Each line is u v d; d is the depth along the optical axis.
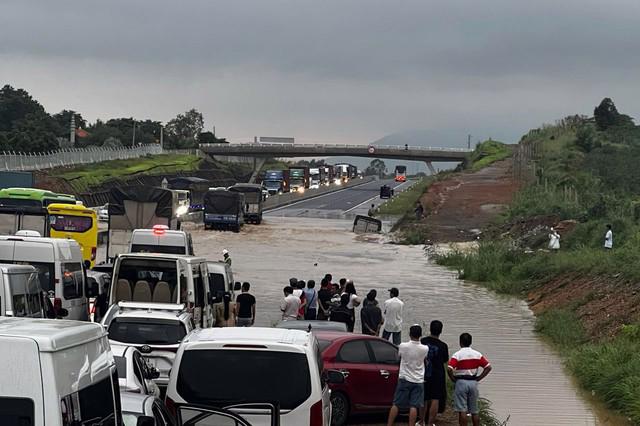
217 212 126.94
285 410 16.02
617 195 122.94
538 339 50.19
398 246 115.31
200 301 35.97
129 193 74.44
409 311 61.75
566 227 100.06
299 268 87.62
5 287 24.58
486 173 199.00
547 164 165.62
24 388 9.99
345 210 188.88
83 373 10.98
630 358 37.22
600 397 33.84
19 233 44.97
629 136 192.50
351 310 37.78
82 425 10.79
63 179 162.38
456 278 84.50
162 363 26.30
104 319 27.42
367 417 28.42
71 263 36.56
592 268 66.19
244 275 79.81
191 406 14.53
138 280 34.81
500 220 123.50
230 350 16.27
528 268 77.12
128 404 16.33
